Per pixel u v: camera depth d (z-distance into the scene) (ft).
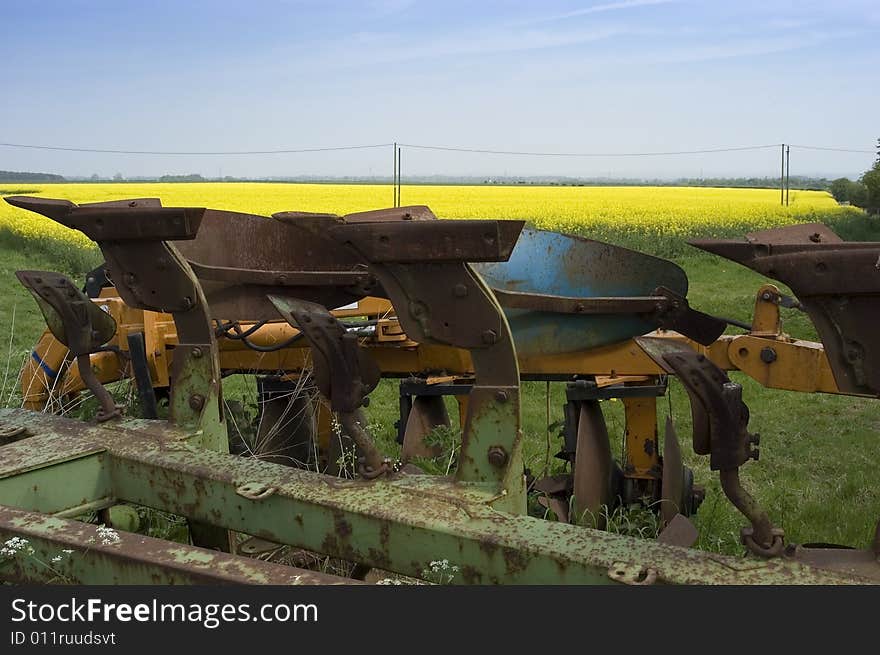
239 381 31.14
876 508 19.06
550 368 16.44
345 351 10.18
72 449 11.96
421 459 16.78
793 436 25.30
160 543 9.24
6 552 9.42
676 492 16.74
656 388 16.62
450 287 9.67
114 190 132.77
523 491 10.19
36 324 42.80
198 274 14.42
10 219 83.56
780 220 93.09
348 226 9.77
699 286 54.75
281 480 10.62
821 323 7.67
